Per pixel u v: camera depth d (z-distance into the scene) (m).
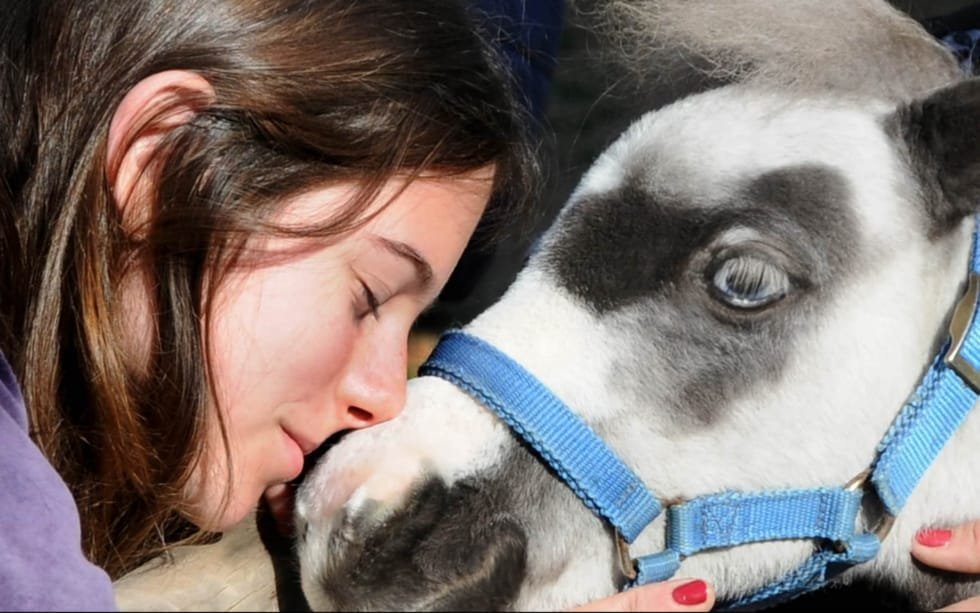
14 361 1.47
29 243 1.46
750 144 1.47
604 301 1.45
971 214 1.49
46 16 1.48
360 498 1.32
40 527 1.25
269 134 1.40
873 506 1.48
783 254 1.42
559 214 1.55
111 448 1.42
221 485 1.44
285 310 1.38
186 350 1.38
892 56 1.56
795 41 1.55
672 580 1.37
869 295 1.45
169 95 1.40
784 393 1.44
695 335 1.43
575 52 2.13
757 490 1.45
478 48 1.54
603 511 1.40
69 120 1.44
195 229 1.36
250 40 1.43
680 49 1.62
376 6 1.48
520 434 1.40
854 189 1.46
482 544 1.34
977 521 1.53
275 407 1.41
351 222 1.38
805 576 1.48
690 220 1.44
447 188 1.47
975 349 1.47
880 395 1.46
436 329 2.00
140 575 1.42
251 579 1.40
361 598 1.28
